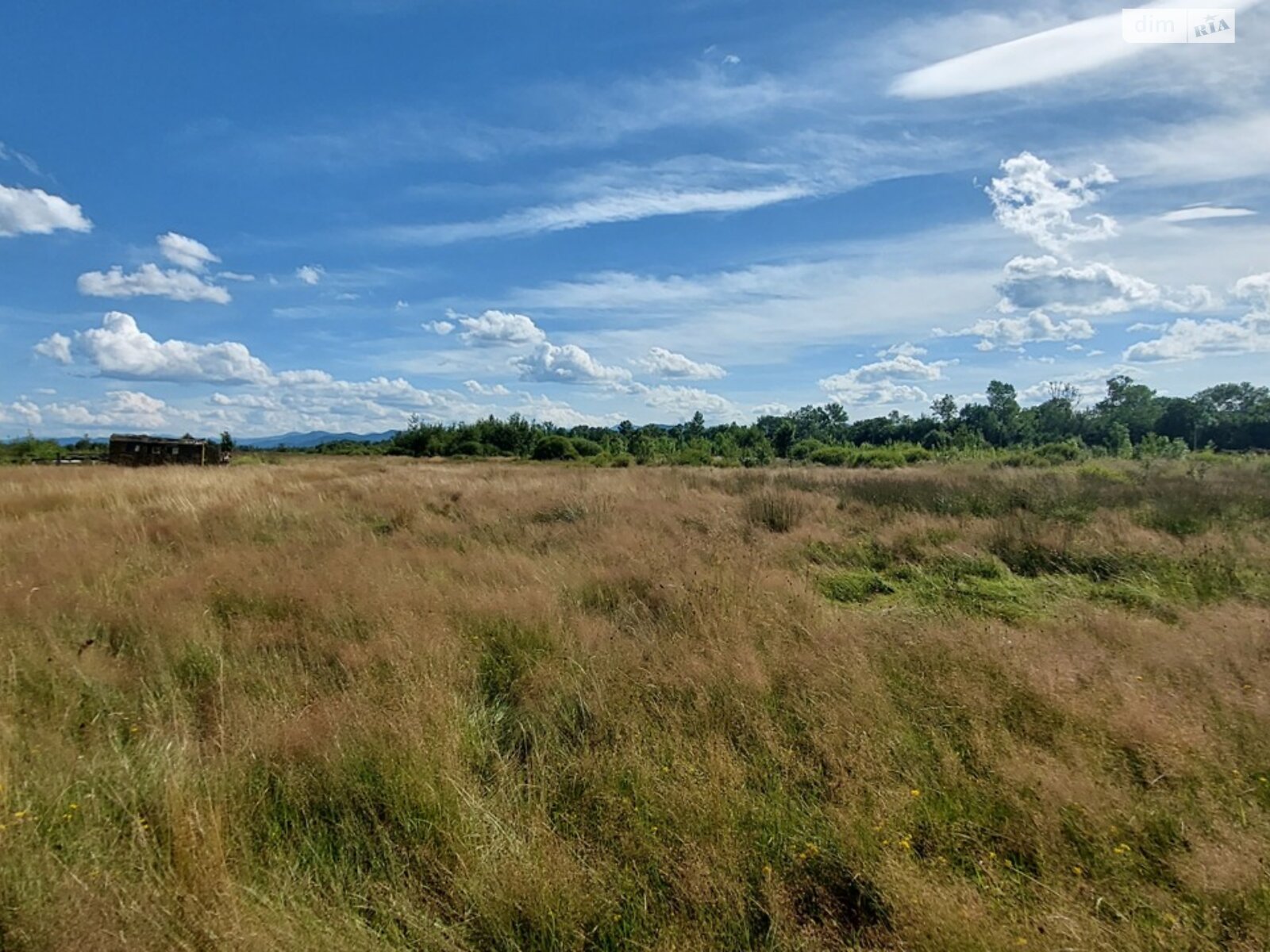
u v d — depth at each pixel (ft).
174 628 16.46
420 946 7.38
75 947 6.81
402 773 9.98
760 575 20.08
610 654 14.67
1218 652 14.37
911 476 57.31
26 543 26.48
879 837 8.83
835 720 11.61
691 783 9.81
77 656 14.42
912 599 22.00
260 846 9.06
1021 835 8.89
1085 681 12.75
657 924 7.66
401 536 30.37
